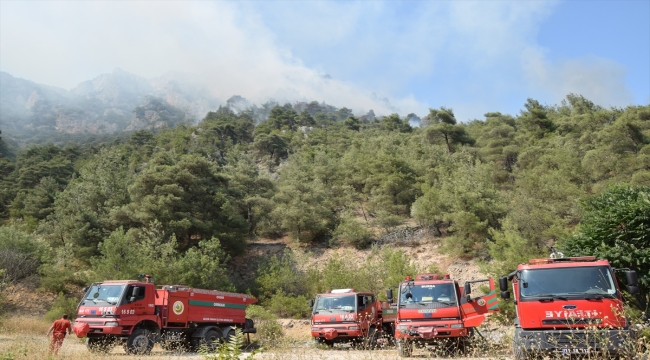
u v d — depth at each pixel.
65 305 32.19
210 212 53.25
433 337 14.18
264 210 60.72
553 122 80.38
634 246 14.91
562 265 11.09
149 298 17.11
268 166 108.50
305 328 30.58
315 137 132.50
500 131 70.75
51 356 13.55
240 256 53.28
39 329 26.36
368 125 165.25
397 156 69.06
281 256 52.81
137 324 16.73
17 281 38.34
